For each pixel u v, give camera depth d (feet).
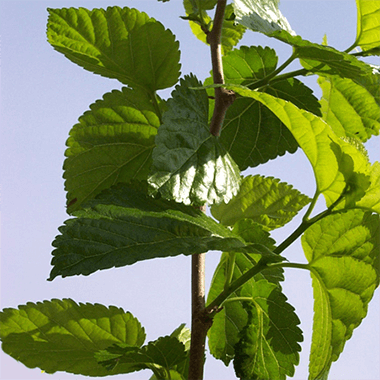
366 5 4.45
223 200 4.01
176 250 4.00
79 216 4.07
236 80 4.61
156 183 3.94
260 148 4.63
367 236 4.22
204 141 4.09
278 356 4.41
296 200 4.56
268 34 4.26
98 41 4.37
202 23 4.40
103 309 4.35
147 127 4.46
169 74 4.42
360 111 4.69
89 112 4.41
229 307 4.51
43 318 4.33
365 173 4.15
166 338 4.23
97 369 4.42
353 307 4.25
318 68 4.48
